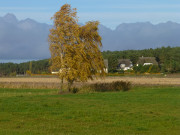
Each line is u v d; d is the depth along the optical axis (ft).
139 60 475.72
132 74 309.42
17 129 48.47
